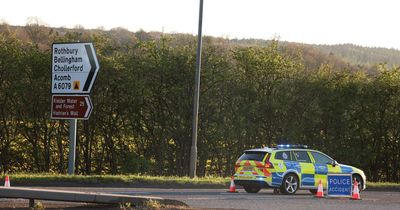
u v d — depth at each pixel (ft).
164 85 193.16
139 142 197.77
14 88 183.21
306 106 204.23
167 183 125.70
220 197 96.84
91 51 114.93
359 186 118.32
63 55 116.47
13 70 182.91
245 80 198.39
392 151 213.87
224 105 197.88
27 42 191.11
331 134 208.54
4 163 191.11
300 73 206.18
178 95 192.13
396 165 213.87
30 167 194.29
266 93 202.49
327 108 206.18
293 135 201.05
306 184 111.24
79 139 194.70
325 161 114.73
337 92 206.18
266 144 203.51
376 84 208.54
